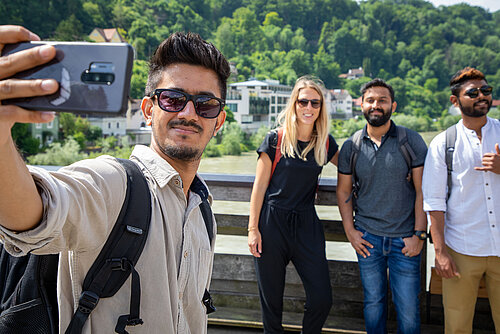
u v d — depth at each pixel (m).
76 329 0.79
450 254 2.18
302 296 2.74
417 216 2.24
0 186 0.62
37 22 74.19
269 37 120.06
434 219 2.14
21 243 0.67
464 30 128.38
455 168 2.12
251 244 2.29
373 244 2.29
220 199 2.77
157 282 0.87
